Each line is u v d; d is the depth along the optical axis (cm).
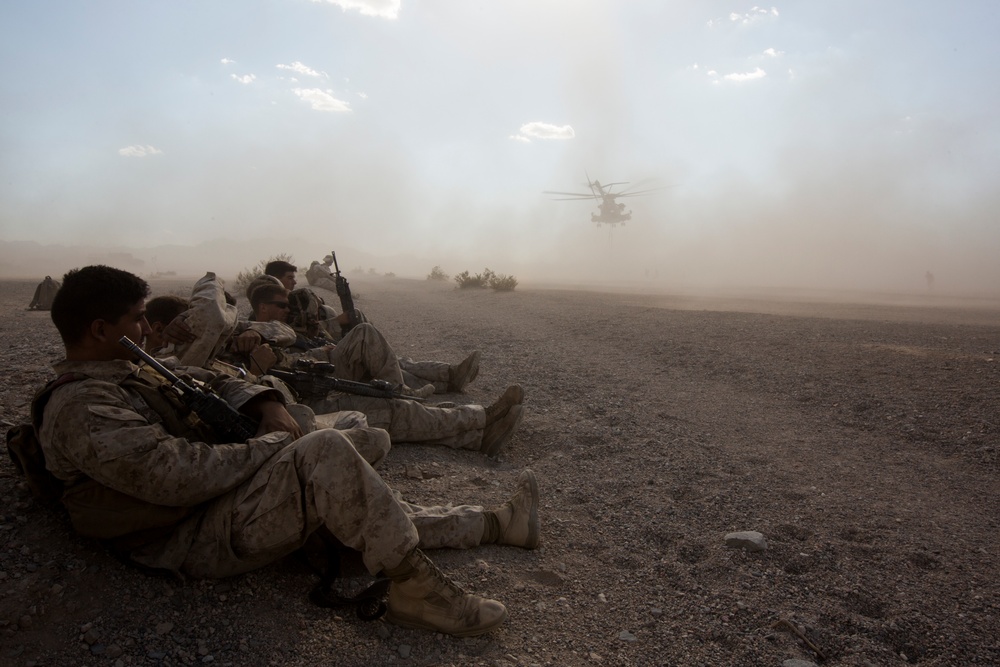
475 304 2042
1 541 237
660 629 247
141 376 246
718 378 742
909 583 284
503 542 299
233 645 215
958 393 635
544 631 242
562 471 418
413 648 226
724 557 301
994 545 326
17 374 460
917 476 431
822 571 292
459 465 400
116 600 225
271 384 334
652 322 1351
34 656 198
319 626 231
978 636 246
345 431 293
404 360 589
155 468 215
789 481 411
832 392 654
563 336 1127
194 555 234
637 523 340
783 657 230
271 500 226
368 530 222
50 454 226
